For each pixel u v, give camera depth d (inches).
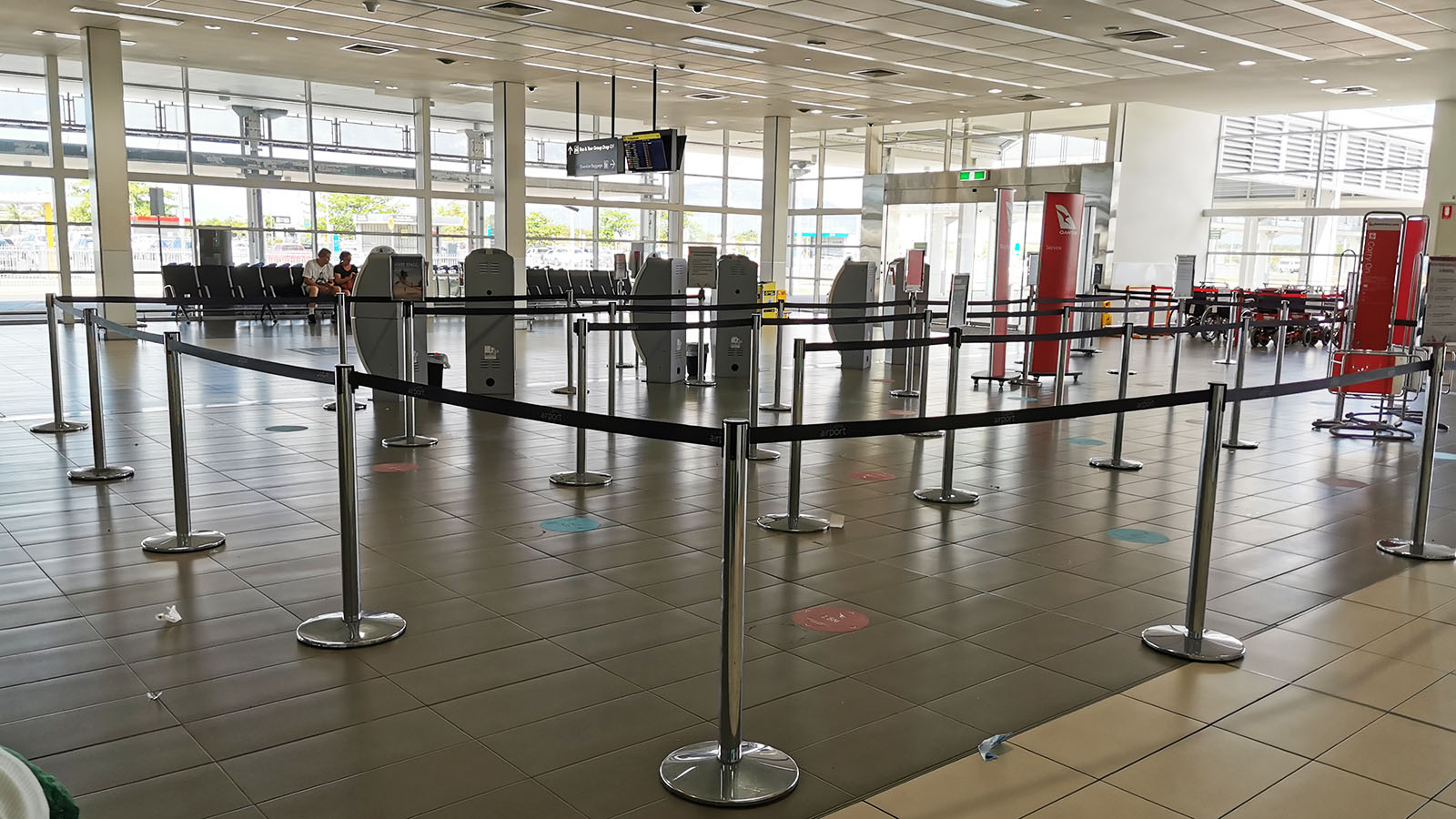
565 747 111.7
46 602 153.9
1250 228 835.4
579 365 248.8
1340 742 115.9
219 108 763.4
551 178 946.1
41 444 271.1
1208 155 837.8
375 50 598.2
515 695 124.6
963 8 446.3
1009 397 401.4
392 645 139.8
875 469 263.4
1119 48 527.8
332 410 335.3
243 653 135.7
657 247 1012.5
